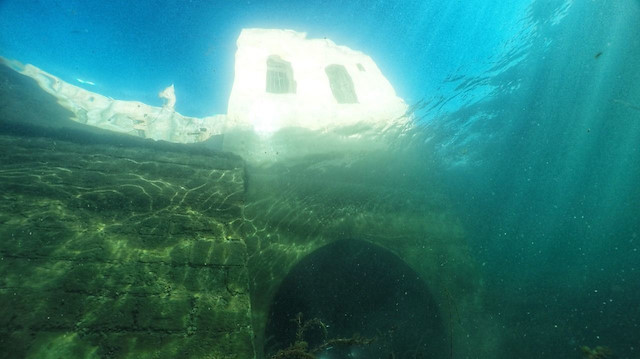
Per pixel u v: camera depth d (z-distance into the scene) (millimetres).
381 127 10156
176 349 2736
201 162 5824
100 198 4211
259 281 4926
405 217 6898
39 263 3098
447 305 6008
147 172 5094
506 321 6125
